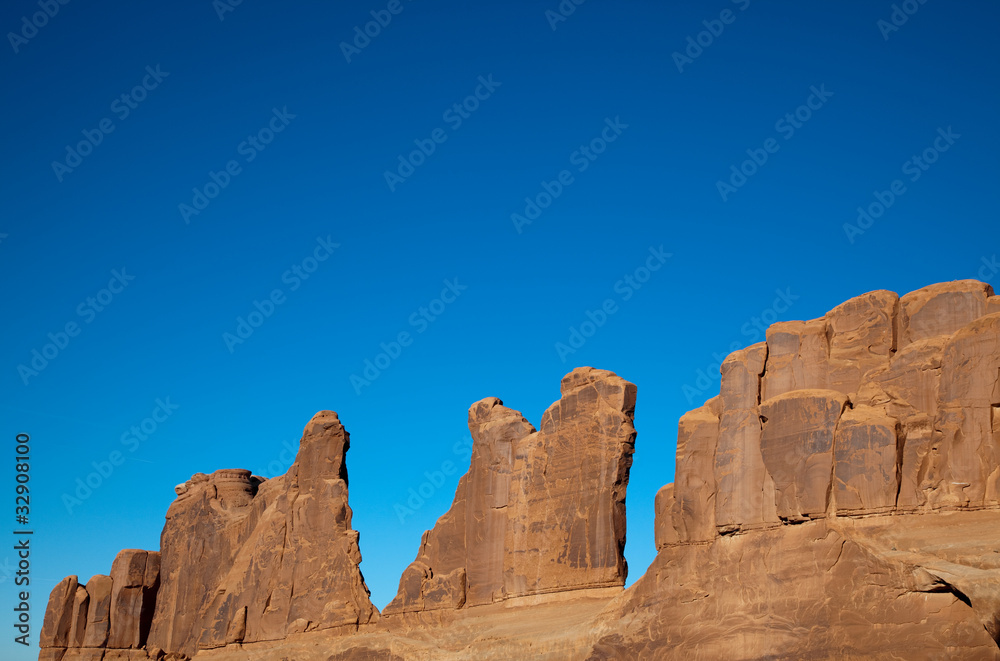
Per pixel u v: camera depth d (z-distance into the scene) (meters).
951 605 43.19
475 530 66.81
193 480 93.31
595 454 61.69
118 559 92.38
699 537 52.97
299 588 73.19
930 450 47.12
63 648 90.12
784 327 54.00
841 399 49.47
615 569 59.59
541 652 56.97
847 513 47.84
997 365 46.12
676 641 51.00
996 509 44.84
